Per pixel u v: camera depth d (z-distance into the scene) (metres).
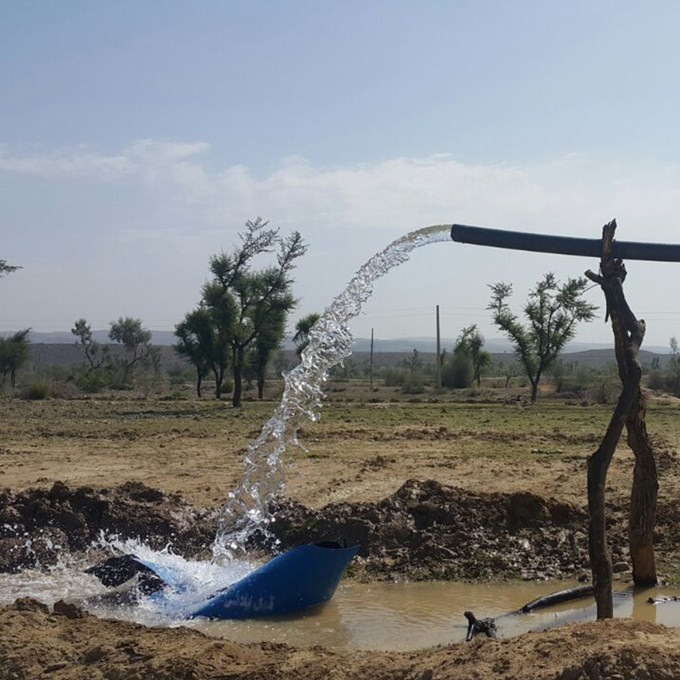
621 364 8.92
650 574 10.77
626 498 14.83
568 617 9.91
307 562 10.40
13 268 64.12
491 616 10.13
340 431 28.47
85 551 13.28
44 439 27.72
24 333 73.06
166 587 11.08
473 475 18.48
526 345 53.97
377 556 12.52
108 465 21.20
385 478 18.30
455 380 72.31
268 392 65.88
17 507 14.15
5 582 11.95
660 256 9.17
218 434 28.70
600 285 9.23
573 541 12.60
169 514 14.05
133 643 8.02
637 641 6.48
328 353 12.12
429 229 10.66
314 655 7.69
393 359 170.62
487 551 12.41
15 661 7.80
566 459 20.73
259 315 49.53
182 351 56.53
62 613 9.14
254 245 50.06
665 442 24.36
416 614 10.28
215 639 8.18
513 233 9.76
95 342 102.50
